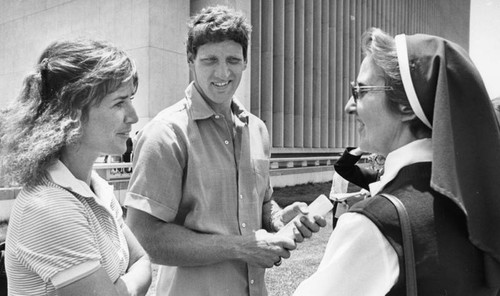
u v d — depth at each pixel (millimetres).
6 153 1147
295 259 5422
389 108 1119
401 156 1084
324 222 1726
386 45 1116
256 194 1907
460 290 941
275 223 1978
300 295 1028
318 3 19125
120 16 14297
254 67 15758
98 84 1164
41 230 1067
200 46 1757
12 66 18984
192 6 14961
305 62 18625
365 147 1252
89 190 1241
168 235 1648
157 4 13766
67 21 16312
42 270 1050
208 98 1865
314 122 19250
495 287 986
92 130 1222
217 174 1768
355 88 1189
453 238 947
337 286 978
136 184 1665
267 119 16234
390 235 950
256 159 1932
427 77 1021
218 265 1729
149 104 13430
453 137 961
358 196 3982
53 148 1127
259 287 1820
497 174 957
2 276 1522
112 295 1125
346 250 993
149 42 13531
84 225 1141
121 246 1385
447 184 927
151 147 1677
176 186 1698
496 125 985
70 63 1162
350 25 22000
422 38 1080
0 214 6230
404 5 29391
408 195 1005
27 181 1124
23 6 18391
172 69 14156
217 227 1751
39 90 1172
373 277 955
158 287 1893
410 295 913
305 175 15914
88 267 1097
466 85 980
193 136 1750
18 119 1150
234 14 1787
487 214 952
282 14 16797
